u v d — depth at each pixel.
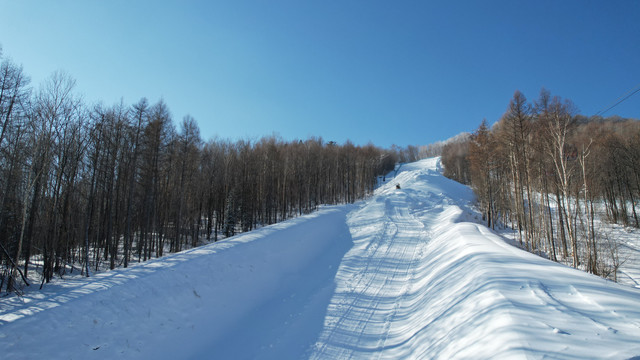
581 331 4.07
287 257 12.05
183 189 29.44
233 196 38.00
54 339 4.84
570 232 19.27
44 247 18.67
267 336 7.05
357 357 6.09
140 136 24.64
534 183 27.22
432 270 11.26
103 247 28.58
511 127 25.50
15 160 17.34
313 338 6.93
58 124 18.17
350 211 30.47
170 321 6.43
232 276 8.88
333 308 8.59
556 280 6.47
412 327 7.00
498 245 11.45
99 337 5.26
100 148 23.45
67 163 20.58
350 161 61.38
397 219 26.92
